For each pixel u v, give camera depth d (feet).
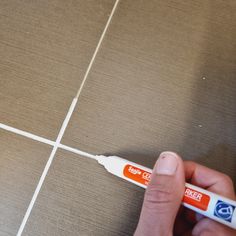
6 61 2.03
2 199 1.87
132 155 1.95
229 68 2.10
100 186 1.90
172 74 2.08
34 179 1.90
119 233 1.86
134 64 2.08
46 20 2.12
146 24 2.15
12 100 1.98
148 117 2.01
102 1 2.17
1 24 2.09
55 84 2.02
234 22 2.18
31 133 1.95
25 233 1.84
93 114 1.99
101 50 2.09
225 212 1.57
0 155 1.91
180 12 2.18
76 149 1.94
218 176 1.78
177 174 1.57
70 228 1.85
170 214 1.52
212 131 2.00
